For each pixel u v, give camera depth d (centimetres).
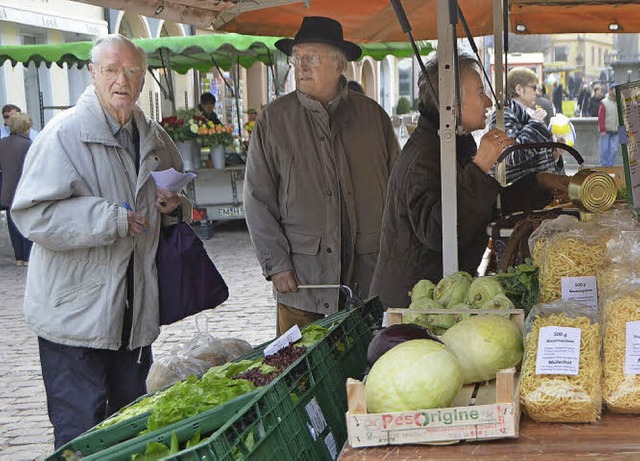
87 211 402
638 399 222
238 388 264
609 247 261
